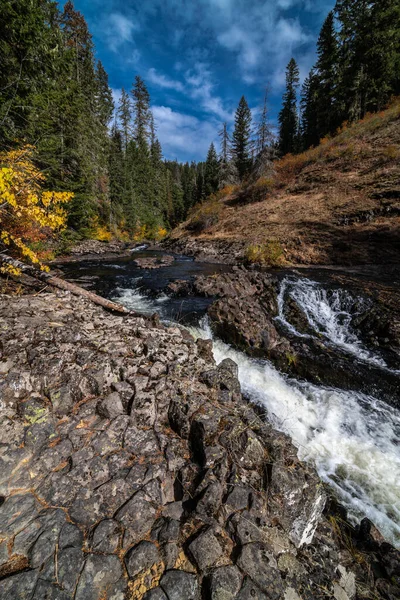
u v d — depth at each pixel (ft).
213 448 7.77
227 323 23.45
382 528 10.05
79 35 97.66
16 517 5.98
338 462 12.96
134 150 136.56
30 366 9.28
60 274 40.22
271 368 19.75
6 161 21.93
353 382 18.06
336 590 6.22
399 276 32.40
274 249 45.37
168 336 13.73
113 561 5.51
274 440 8.34
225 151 111.45
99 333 12.81
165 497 7.06
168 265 49.65
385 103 82.69
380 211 44.16
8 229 24.34
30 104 35.01
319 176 66.03
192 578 5.42
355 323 24.26
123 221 105.70
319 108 103.60
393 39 78.74
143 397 9.16
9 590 4.84
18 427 7.62
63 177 50.80
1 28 30.96
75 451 7.52
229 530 6.32
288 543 6.63
